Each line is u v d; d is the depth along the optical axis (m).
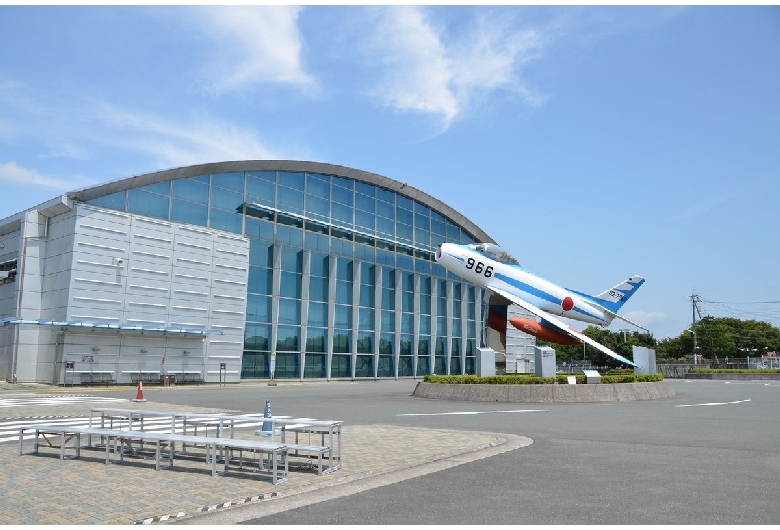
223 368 36.66
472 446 10.18
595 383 22.42
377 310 48.31
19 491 6.82
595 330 104.25
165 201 35.59
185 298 35.28
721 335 97.19
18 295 31.81
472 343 58.72
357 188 48.53
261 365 39.78
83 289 31.16
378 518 5.68
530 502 6.29
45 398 23.02
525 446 10.38
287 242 42.41
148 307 33.59
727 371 57.06
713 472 7.95
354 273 46.94
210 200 37.97
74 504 6.20
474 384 22.38
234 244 38.16
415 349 51.38
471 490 6.88
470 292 59.66
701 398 23.89
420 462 8.65
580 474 7.81
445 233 56.59
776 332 108.50
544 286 31.88
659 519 5.60
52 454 9.52
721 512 5.86
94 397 23.75
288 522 5.55
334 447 10.12
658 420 14.96
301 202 44.00
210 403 20.84
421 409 18.45
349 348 45.94
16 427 13.38
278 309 41.03
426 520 5.61
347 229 47.03
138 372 33.16
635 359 27.95
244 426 13.84
